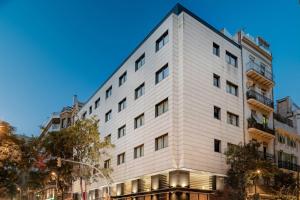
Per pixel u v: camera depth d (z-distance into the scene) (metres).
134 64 40.78
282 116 48.38
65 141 39.56
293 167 43.91
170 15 34.25
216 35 37.00
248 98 38.66
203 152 31.73
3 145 30.97
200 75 33.66
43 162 39.44
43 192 71.06
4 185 37.81
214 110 34.34
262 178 37.62
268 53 44.66
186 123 31.02
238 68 38.84
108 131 46.31
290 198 37.91
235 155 31.44
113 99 46.09
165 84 33.22
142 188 36.50
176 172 30.53
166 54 33.81
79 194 55.19
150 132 34.69
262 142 40.34
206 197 31.80
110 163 43.78
